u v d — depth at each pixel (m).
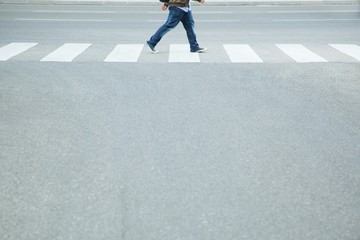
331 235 3.47
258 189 4.22
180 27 15.42
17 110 6.63
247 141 5.45
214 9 20.17
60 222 3.64
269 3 21.86
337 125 6.07
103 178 4.45
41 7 20.83
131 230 3.52
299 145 5.35
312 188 4.26
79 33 13.84
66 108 6.71
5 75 8.69
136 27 15.03
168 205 3.91
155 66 9.51
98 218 3.71
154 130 5.80
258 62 9.93
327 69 9.33
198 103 6.97
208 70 9.16
